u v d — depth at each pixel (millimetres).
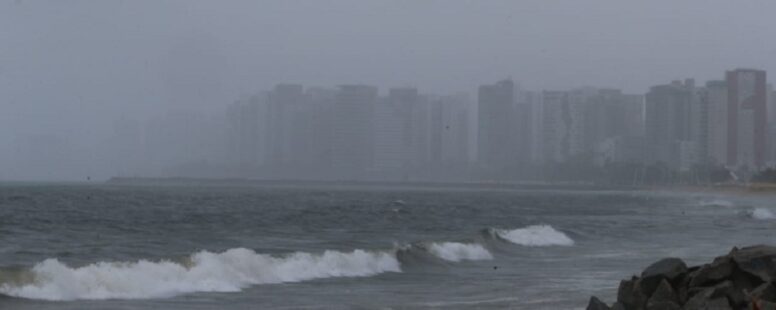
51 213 125688
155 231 93000
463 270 64000
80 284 45344
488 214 159750
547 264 69188
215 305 43156
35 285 44062
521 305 44250
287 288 50969
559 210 190750
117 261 55438
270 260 56312
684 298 36250
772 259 36594
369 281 55781
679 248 86438
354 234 96188
